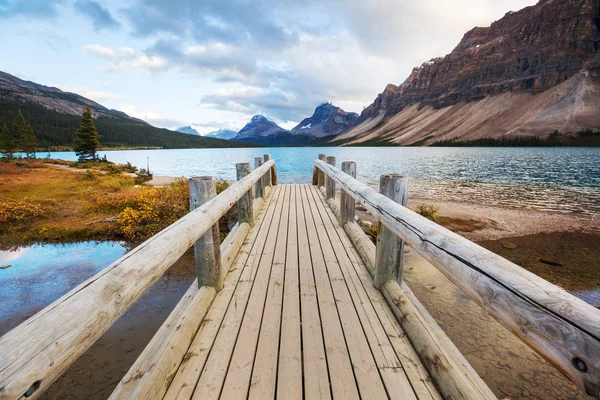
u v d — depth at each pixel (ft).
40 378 1.87
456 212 32.48
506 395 8.09
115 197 31.27
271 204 19.38
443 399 4.43
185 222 4.95
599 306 14.25
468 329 10.82
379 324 6.36
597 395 1.76
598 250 21.17
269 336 5.98
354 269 9.23
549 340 2.10
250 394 4.58
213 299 7.32
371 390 4.65
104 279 2.73
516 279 2.51
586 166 94.94
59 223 24.21
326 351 5.53
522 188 50.52
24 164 80.12
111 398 4.00
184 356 5.30
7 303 12.76
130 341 9.65
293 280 8.48
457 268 3.21
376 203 6.67
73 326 2.19
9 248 19.27
